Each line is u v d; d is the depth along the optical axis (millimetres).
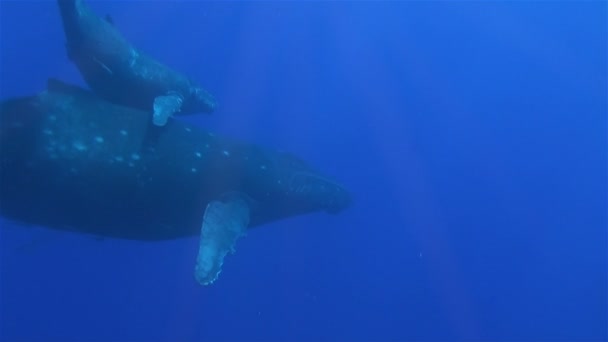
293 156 11922
